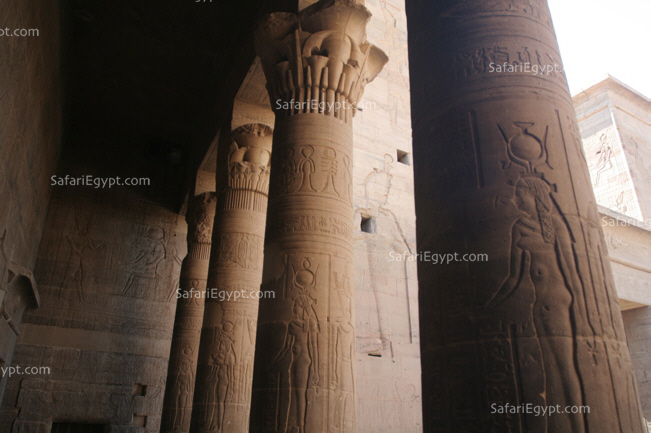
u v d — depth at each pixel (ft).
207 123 40.55
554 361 7.95
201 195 38.45
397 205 49.60
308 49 21.38
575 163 9.71
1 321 28.27
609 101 68.80
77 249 41.88
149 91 41.93
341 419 16.21
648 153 69.15
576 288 8.46
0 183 21.86
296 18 22.03
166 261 45.14
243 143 31.37
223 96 36.32
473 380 8.43
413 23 13.16
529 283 8.54
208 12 34.01
